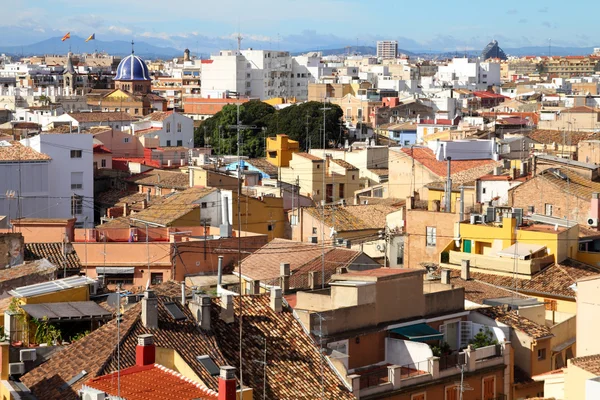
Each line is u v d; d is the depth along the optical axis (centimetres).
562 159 13900
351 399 6184
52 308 6619
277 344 6297
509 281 9412
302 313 6544
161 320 5869
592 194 11531
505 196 12769
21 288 7112
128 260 9994
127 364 5519
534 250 9606
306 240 11731
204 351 5747
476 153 16288
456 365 6869
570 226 10112
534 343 7450
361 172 17875
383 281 6894
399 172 15662
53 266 8150
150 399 5019
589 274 9456
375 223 12431
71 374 5494
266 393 5919
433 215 10819
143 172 17412
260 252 9381
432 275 8594
